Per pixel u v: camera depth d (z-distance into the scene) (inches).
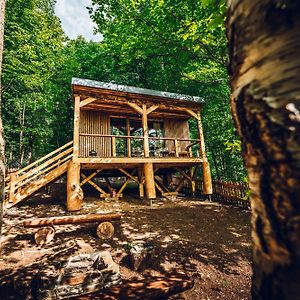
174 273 159.3
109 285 137.9
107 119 472.1
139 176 444.1
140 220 284.7
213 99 650.8
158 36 404.8
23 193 319.0
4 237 216.8
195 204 383.6
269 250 25.4
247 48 29.4
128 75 738.2
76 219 219.3
